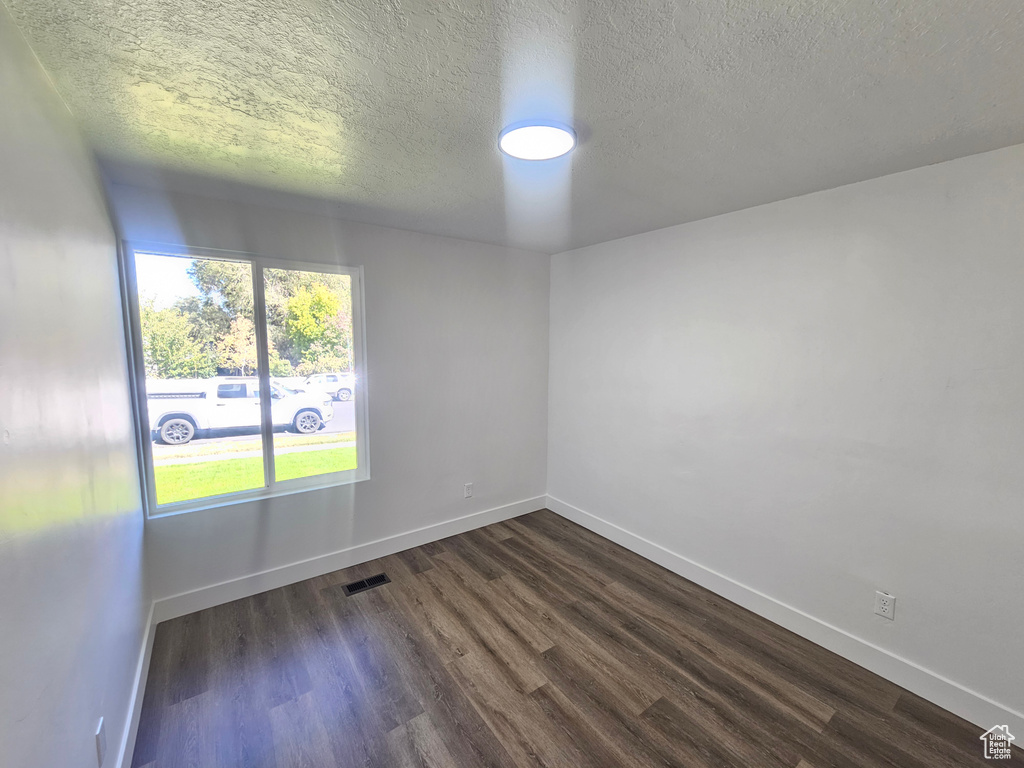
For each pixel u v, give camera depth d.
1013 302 1.58
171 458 2.28
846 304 1.99
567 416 3.65
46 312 0.98
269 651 2.07
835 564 2.08
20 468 0.80
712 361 2.55
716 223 2.49
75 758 1.03
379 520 2.96
